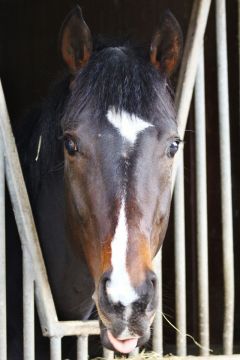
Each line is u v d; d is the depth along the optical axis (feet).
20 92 28.35
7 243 11.91
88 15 25.09
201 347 12.12
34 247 10.69
